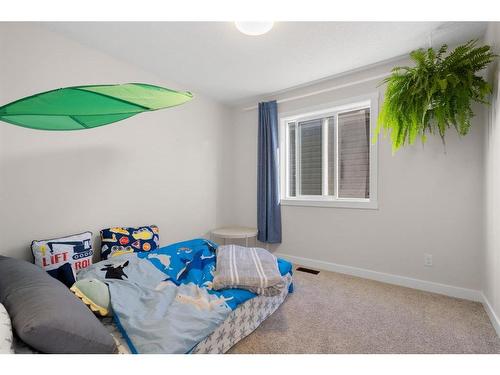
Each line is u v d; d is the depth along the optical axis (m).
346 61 2.40
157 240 2.44
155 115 2.69
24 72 1.78
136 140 2.51
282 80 2.83
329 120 3.03
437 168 2.22
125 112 1.63
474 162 2.06
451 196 2.16
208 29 1.90
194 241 2.52
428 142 2.25
